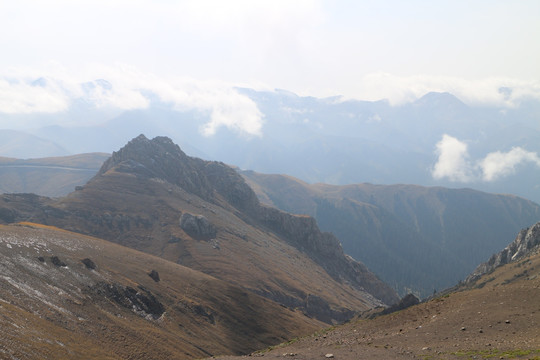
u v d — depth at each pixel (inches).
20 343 2293.3
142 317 4190.5
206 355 4247.0
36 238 4409.5
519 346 1824.6
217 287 6466.5
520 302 2469.2
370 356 2073.1
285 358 2208.4
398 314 3014.3
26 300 2957.7
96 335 3127.5
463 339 2117.4
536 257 6087.6
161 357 3427.7
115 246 6195.9
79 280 3929.6
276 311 6899.6
